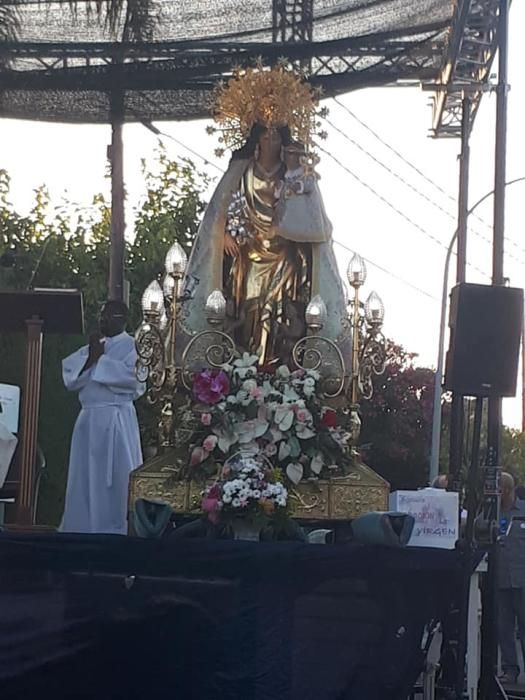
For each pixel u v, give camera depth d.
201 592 5.75
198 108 12.41
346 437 8.03
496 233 9.56
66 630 5.67
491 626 6.80
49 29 11.62
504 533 10.02
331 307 8.83
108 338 9.01
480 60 12.07
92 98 12.41
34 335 8.43
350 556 5.88
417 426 23.88
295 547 5.80
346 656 5.86
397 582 5.98
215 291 8.41
